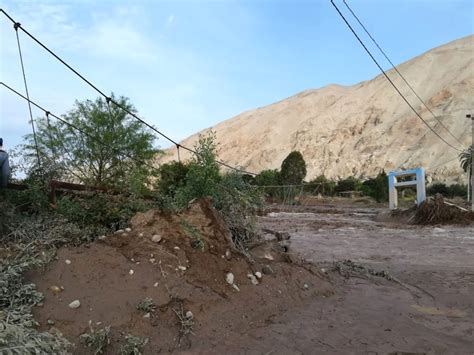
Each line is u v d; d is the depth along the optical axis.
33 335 3.58
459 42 157.25
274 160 132.38
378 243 15.88
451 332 5.39
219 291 5.27
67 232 5.65
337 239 17.05
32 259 4.62
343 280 7.61
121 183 8.36
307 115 155.88
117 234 5.59
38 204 6.62
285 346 4.59
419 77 142.62
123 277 4.85
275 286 5.99
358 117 131.38
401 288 7.59
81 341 3.99
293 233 19.52
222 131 168.75
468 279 8.75
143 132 19.56
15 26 6.47
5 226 5.64
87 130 17.89
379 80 152.38
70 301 4.39
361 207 47.41
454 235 19.22
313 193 64.81
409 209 28.69
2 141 6.73
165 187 8.27
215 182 7.19
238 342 4.59
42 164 7.79
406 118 119.31
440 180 88.56
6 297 4.22
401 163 103.12
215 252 5.84
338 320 5.48
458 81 125.62
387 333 5.16
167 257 5.32
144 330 4.34
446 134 105.25
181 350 4.27
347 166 110.94
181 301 4.82
